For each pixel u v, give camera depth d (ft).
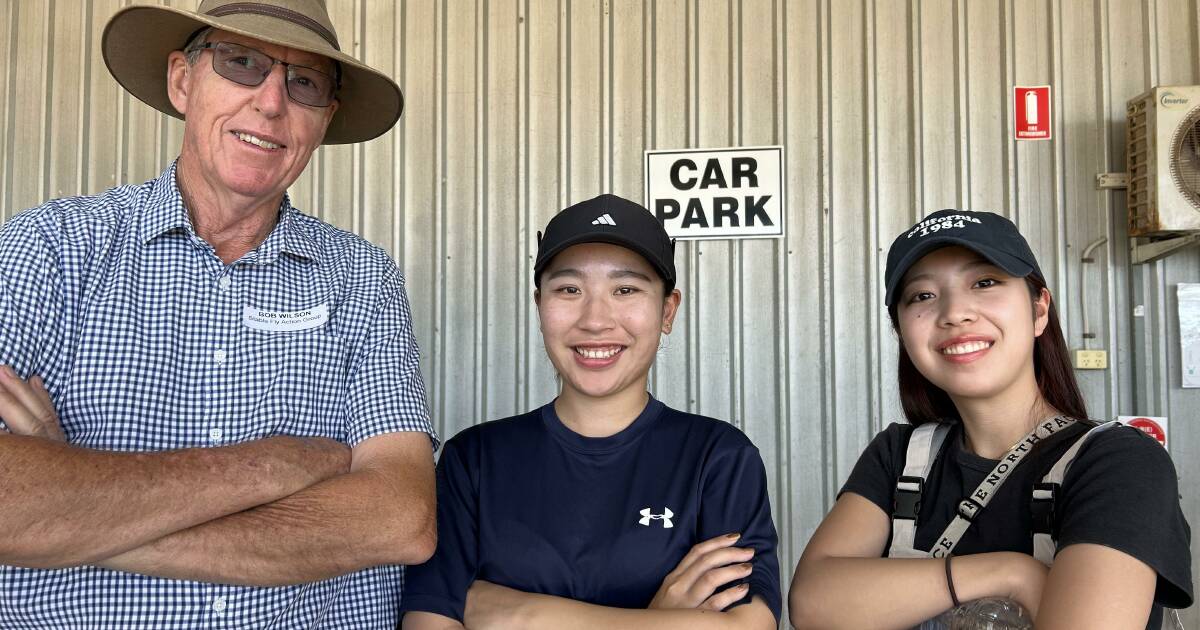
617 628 4.83
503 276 11.35
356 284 5.60
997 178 10.75
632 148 11.23
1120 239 10.53
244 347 5.10
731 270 11.03
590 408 5.61
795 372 10.86
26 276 4.56
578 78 11.35
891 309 5.56
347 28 11.68
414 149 11.57
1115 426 4.72
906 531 5.28
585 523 5.32
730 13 11.17
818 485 10.77
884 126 10.91
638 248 5.42
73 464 3.91
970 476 5.14
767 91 11.07
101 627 4.55
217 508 4.24
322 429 5.24
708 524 5.32
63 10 11.88
